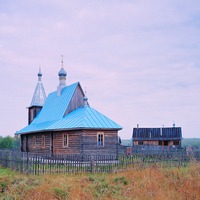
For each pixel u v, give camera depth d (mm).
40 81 51750
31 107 50531
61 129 32219
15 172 22344
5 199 14234
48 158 21734
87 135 31172
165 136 66688
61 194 15125
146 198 15516
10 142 74750
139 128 69125
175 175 19547
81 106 38344
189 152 29859
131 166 23453
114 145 32250
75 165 22312
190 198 15695
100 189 16734
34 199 14461
